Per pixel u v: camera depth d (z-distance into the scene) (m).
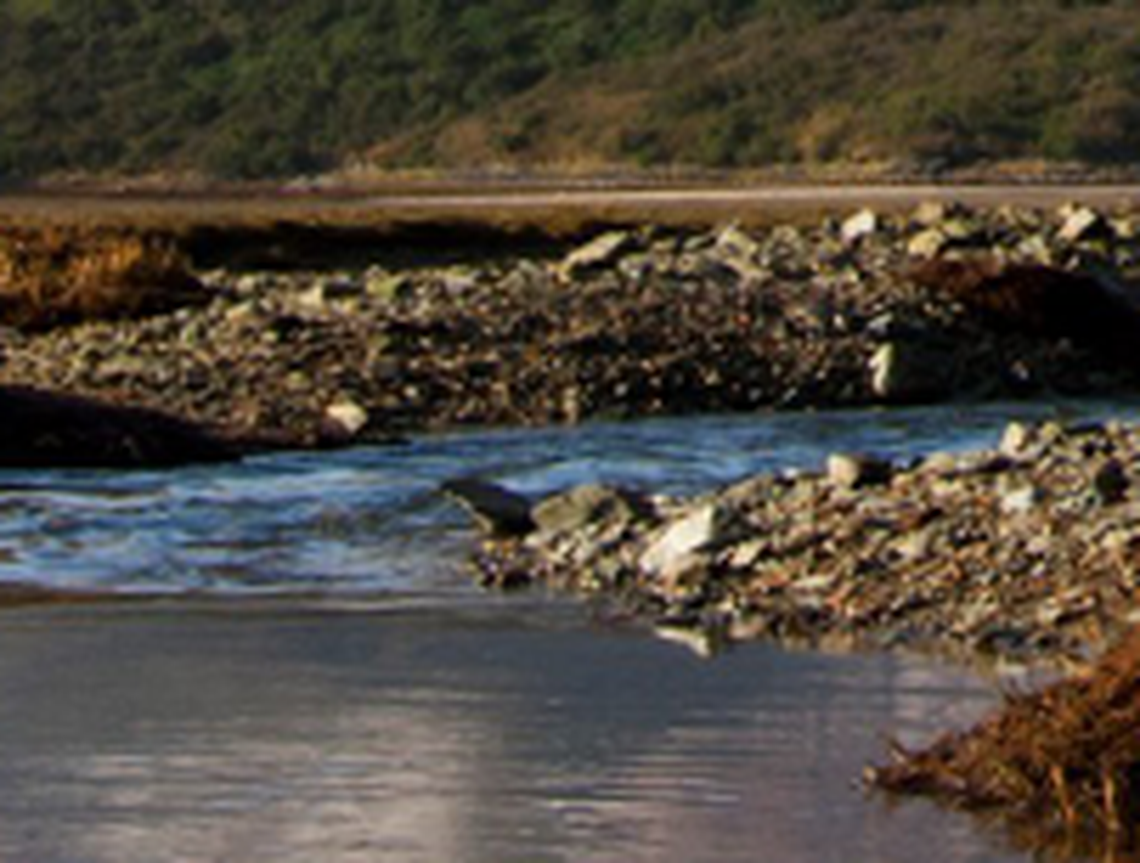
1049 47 194.50
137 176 194.00
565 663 21.38
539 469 37.16
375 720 18.73
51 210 123.69
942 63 193.62
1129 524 25.47
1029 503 26.64
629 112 192.00
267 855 14.88
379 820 15.65
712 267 56.16
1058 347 50.72
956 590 24.22
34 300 53.41
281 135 196.62
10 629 23.72
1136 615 22.77
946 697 19.66
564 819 15.68
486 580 26.84
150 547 30.08
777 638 22.78
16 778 16.77
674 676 20.62
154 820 15.66
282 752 17.59
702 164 183.62
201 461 37.53
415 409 44.56
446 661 21.48
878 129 184.12
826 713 19.02
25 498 33.69
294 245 77.38
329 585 27.09
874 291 52.66
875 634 22.89
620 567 26.94
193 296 55.12
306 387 45.50
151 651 22.17
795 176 177.25
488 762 17.25
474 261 74.69
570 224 82.12
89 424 37.72
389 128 196.12
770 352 48.62
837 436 42.03
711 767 17.11
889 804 16.09
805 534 26.41
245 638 22.97
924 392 47.97
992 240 61.31
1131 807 15.87
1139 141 182.38
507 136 191.38
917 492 28.00
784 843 15.16
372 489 34.50
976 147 181.62
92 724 18.61
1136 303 54.88
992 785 16.36
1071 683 17.12
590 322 49.97
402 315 50.78
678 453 39.34
